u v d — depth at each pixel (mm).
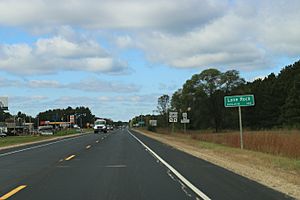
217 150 29484
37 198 11102
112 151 30250
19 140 54656
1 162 22156
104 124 95812
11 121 152375
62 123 171375
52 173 16875
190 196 11328
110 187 13016
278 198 11000
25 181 14508
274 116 103312
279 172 16594
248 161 21266
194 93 114438
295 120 89500
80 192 12078
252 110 105750
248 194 11594
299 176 15352
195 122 112750
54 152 29797
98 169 18234
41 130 99125
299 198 11016
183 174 16250
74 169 18297
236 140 34812
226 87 113125
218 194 11609
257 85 110250
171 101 127000
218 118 111438
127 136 66438
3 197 11250
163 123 133375
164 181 14305
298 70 104938
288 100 92000
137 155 26281
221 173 16547
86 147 35688
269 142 29609
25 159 23984
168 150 31172
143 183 13852
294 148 25094
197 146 35719
